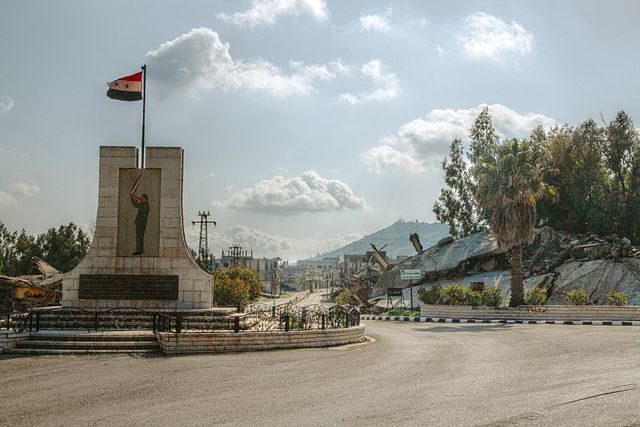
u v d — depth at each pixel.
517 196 40.69
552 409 10.92
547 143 63.16
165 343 20.41
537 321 37.09
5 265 74.75
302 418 10.73
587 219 58.00
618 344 21.44
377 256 80.81
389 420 10.41
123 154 28.16
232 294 59.47
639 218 55.72
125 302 27.34
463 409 11.09
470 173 43.72
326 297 126.00
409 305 54.66
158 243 27.73
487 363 17.27
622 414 10.44
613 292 39.38
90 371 16.78
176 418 10.94
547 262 52.34
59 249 74.31
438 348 21.69
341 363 17.81
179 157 28.17
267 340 21.44
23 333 21.45
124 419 10.97
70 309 26.47
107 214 27.89
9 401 12.87
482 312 41.06
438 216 74.38
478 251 57.28
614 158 59.78
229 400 12.46
